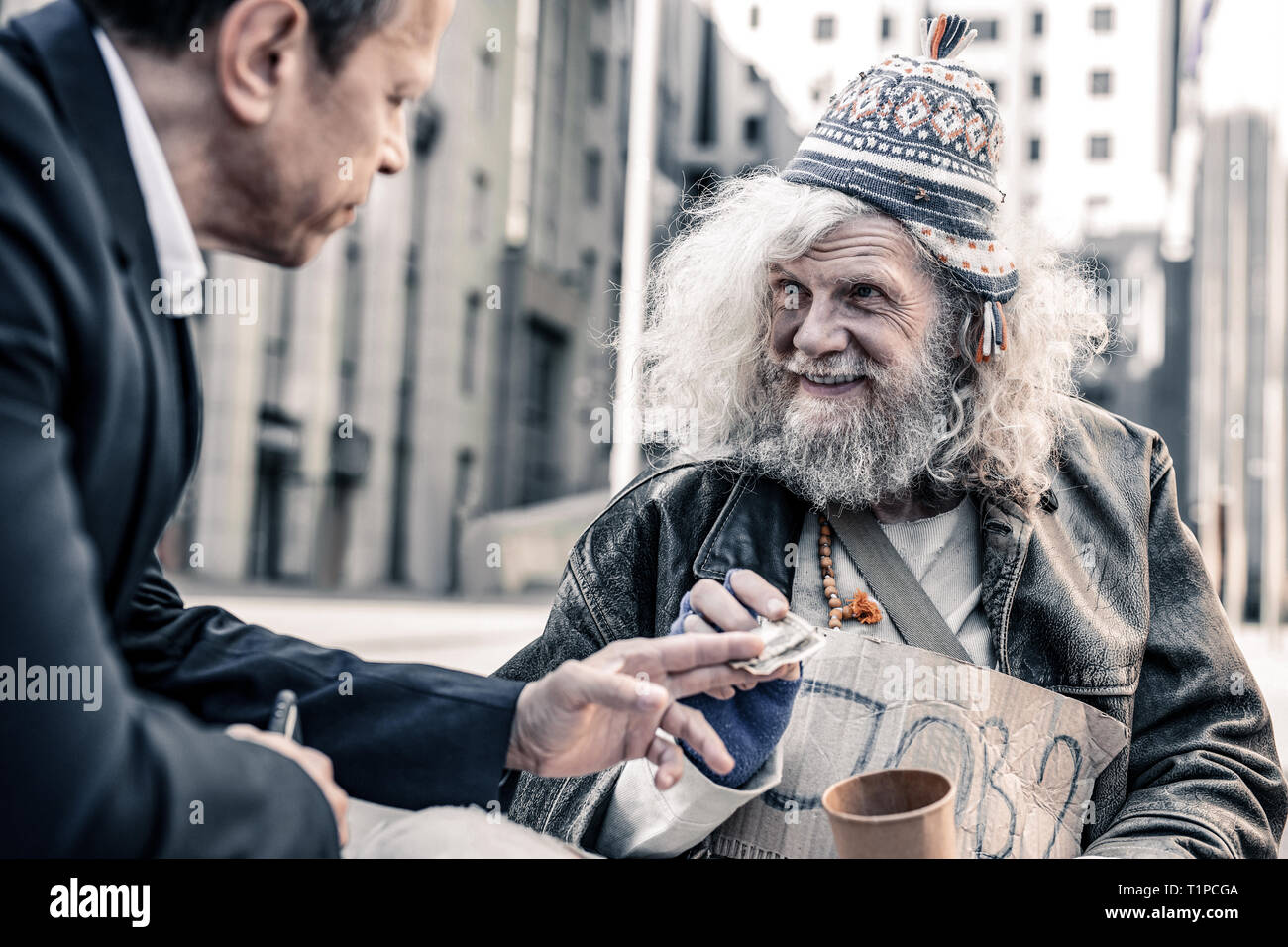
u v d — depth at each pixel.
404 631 11.97
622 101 28.58
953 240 1.41
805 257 1.42
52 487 0.71
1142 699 1.45
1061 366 1.61
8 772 0.68
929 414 1.44
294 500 18.88
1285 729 5.42
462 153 21.73
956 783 1.28
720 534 1.47
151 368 0.86
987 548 1.44
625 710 1.10
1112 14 41.06
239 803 0.79
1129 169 40.94
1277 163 21.56
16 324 0.72
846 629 1.42
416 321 21.34
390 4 0.92
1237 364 21.09
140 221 0.87
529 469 24.66
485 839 1.09
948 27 1.51
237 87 0.89
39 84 0.84
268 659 1.20
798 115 35.25
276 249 0.99
